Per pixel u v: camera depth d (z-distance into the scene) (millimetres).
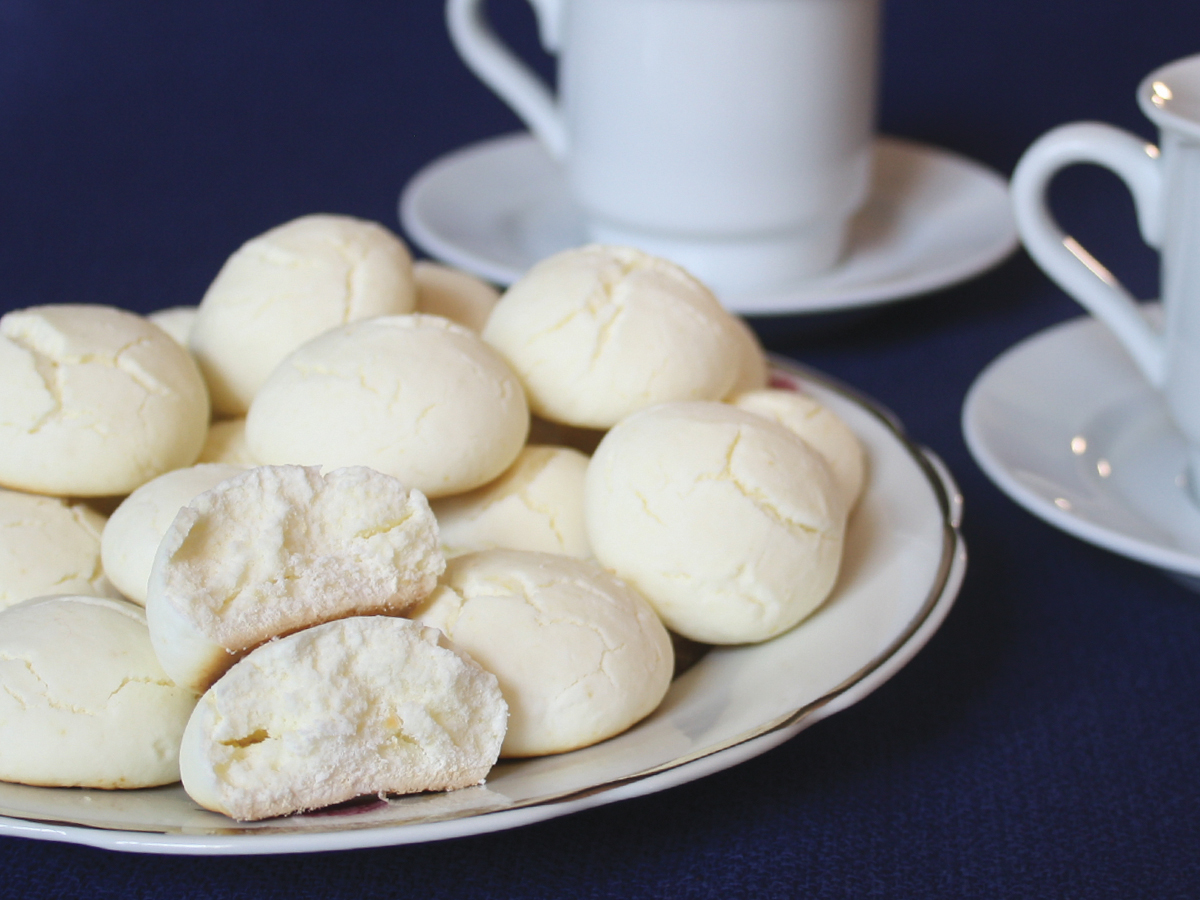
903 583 340
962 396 444
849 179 464
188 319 393
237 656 310
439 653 309
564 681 317
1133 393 397
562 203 513
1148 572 387
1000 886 320
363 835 292
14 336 353
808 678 321
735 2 436
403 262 380
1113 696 357
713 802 333
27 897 317
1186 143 353
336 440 340
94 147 636
